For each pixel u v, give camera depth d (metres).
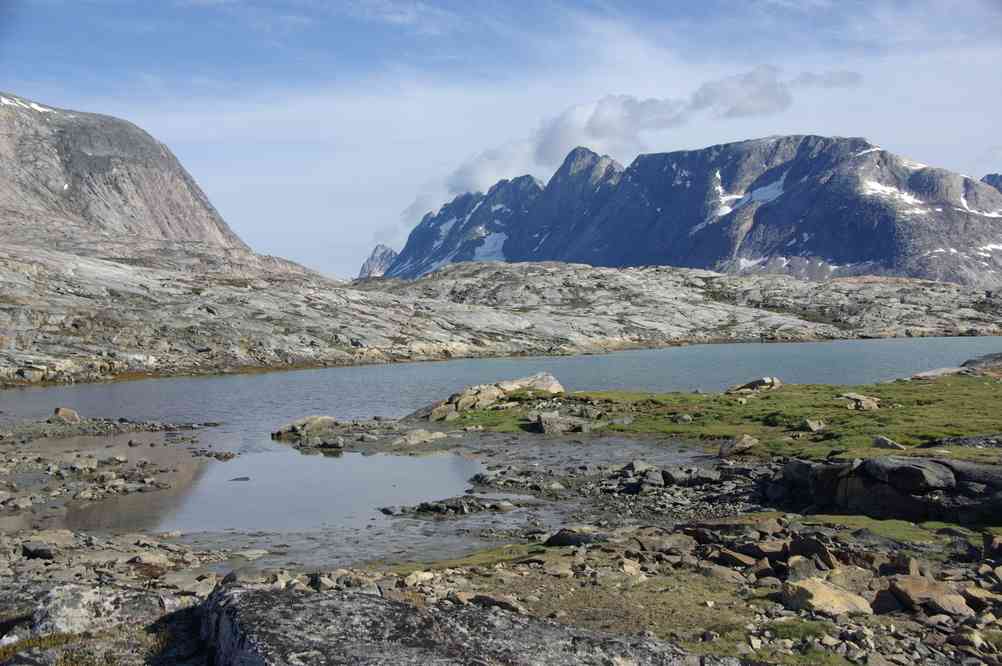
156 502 44.41
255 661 11.58
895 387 76.31
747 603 20.16
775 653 16.17
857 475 34.69
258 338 198.25
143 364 165.12
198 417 91.44
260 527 38.16
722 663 14.02
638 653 13.70
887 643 16.62
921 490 32.12
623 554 26.72
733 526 29.38
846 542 27.78
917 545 27.09
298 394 121.31
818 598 19.38
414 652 12.22
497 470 53.09
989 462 32.84
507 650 12.95
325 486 49.06
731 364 174.75
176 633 14.38
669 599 20.64
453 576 23.92
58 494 46.19
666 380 137.25
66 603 15.18
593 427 68.81
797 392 79.31
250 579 23.47
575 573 23.97
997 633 17.09
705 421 67.44
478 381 144.38
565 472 51.12
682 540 28.33
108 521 39.69
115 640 14.12
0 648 14.14
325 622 12.90
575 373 157.75
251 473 53.88
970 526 29.73
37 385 137.75
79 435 74.00
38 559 29.62
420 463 57.44
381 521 39.28
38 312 177.75
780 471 42.44
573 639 13.74
